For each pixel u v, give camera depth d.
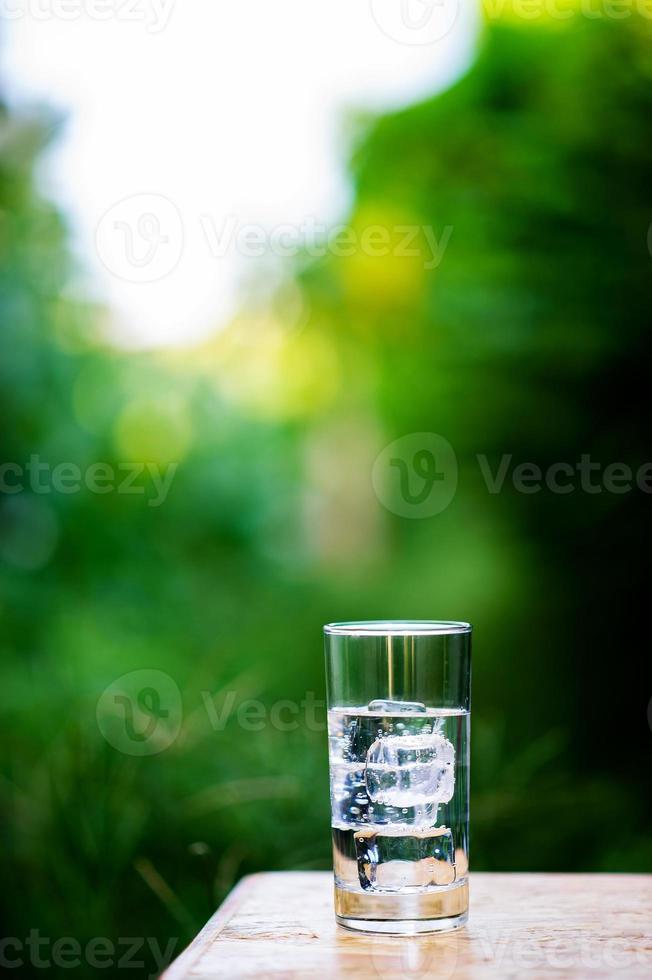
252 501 7.00
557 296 4.64
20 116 4.71
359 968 1.05
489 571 5.11
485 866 3.07
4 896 2.66
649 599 4.49
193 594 5.43
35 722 3.35
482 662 4.73
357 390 6.94
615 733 4.40
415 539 6.05
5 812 2.76
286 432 7.44
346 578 6.36
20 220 4.79
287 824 2.84
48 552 5.06
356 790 1.17
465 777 1.20
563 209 4.50
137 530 5.51
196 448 7.04
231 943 1.14
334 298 6.82
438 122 5.36
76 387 5.35
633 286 4.43
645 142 4.25
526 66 4.84
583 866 3.15
